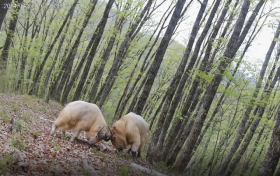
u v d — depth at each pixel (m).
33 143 6.06
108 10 14.95
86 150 7.80
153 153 11.50
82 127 8.45
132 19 15.16
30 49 18.22
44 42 20.30
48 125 9.81
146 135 10.13
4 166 4.16
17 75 18.20
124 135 9.27
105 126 8.96
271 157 7.51
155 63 10.29
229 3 12.74
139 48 18.92
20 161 4.61
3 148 4.94
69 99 28.08
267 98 13.54
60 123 8.13
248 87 11.98
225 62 10.33
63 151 6.50
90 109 8.65
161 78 23.78
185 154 11.15
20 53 20.00
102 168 6.48
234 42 10.23
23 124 7.60
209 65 13.30
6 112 8.32
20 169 4.35
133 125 9.51
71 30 18.47
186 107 12.59
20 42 19.75
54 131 8.09
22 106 11.13
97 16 21.56
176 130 12.98
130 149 10.38
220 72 10.36
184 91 19.12
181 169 11.26
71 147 7.29
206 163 21.53
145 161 10.68
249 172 20.11
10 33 16.95
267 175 7.48
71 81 18.23
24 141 5.84
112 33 17.23
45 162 5.12
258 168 21.91
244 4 10.25
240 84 10.73
